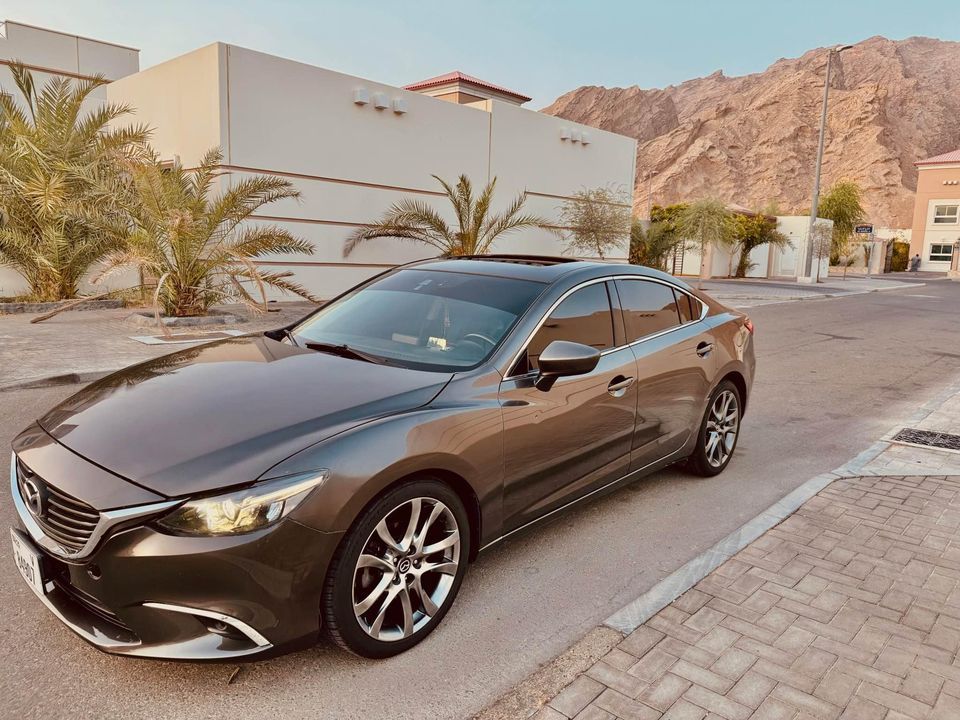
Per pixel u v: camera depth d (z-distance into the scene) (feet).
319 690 8.13
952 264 168.66
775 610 9.92
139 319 36.94
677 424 14.30
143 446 8.00
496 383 10.22
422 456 8.64
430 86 79.46
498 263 13.48
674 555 12.12
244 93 46.52
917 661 8.78
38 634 8.99
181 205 37.42
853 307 68.90
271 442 7.97
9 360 25.77
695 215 92.53
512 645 9.20
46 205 36.22
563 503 11.63
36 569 7.96
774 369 32.63
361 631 8.35
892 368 33.53
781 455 18.54
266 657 7.77
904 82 651.66
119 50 63.52
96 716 7.53
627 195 85.10
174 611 7.35
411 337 11.35
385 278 13.76
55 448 8.37
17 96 56.54
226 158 45.98
